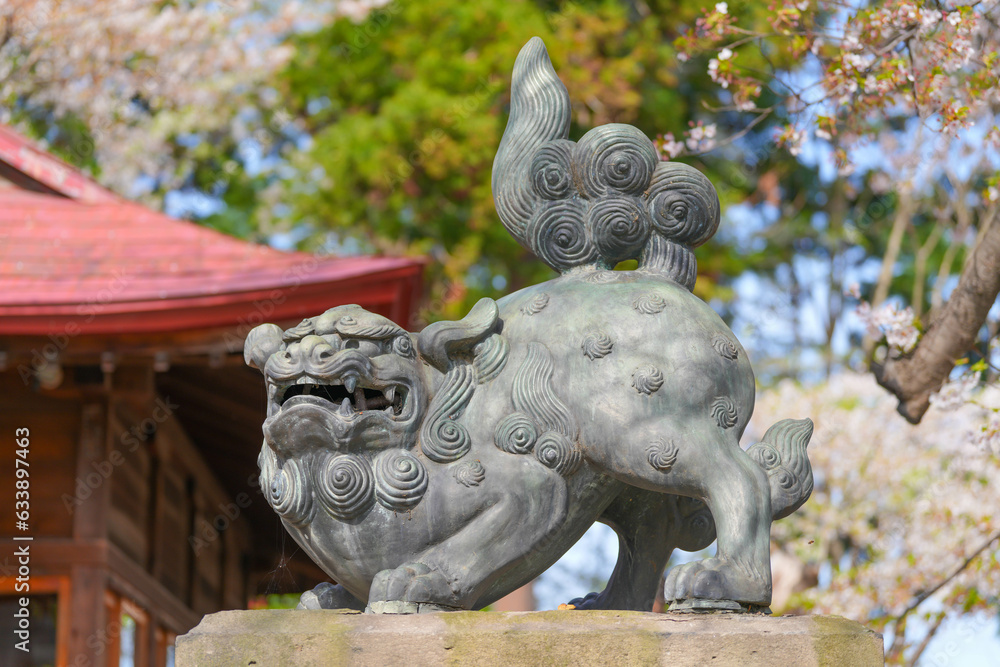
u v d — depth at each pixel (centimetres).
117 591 548
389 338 212
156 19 1049
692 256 237
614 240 231
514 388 214
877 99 397
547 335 219
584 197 235
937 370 365
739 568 199
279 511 208
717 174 1214
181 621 701
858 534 866
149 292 475
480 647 189
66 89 1047
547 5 1202
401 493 205
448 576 204
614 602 233
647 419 208
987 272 333
